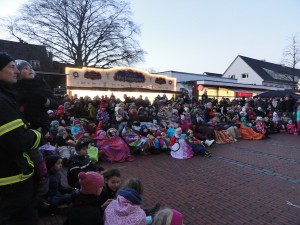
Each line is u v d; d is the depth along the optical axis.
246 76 46.34
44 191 2.50
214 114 13.78
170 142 9.05
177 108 13.95
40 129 2.61
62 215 4.30
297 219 4.34
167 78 22.14
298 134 14.14
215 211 4.60
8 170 1.89
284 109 16.69
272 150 9.92
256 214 4.50
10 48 29.83
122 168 7.31
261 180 6.32
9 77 1.94
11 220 2.00
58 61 30.64
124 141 8.78
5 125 1.76
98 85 18.22
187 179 6.35
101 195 3.49
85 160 4.83
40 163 2.28
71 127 9.58
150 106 14.09
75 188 4.21
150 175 6.66
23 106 2.46
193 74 28.84
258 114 15.44
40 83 2.61
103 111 11.34
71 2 29.67
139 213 2.61
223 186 5.87
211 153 9.35
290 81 41.53
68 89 16.92
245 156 8.89
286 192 5.55
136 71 20.17
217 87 24.59
